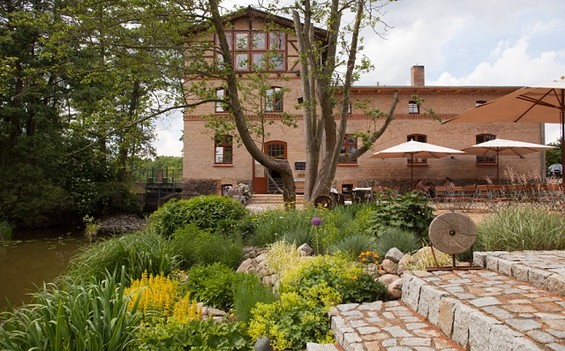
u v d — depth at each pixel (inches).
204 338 137.9
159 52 439.8
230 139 612.7
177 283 233.8
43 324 144.6
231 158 886.4
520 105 367.9
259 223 364.2
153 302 187.6
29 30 677.9
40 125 799.7
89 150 797.9
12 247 602.9
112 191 856.9
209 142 878.4
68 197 798.5
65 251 565.0
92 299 152.0
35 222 786.2
